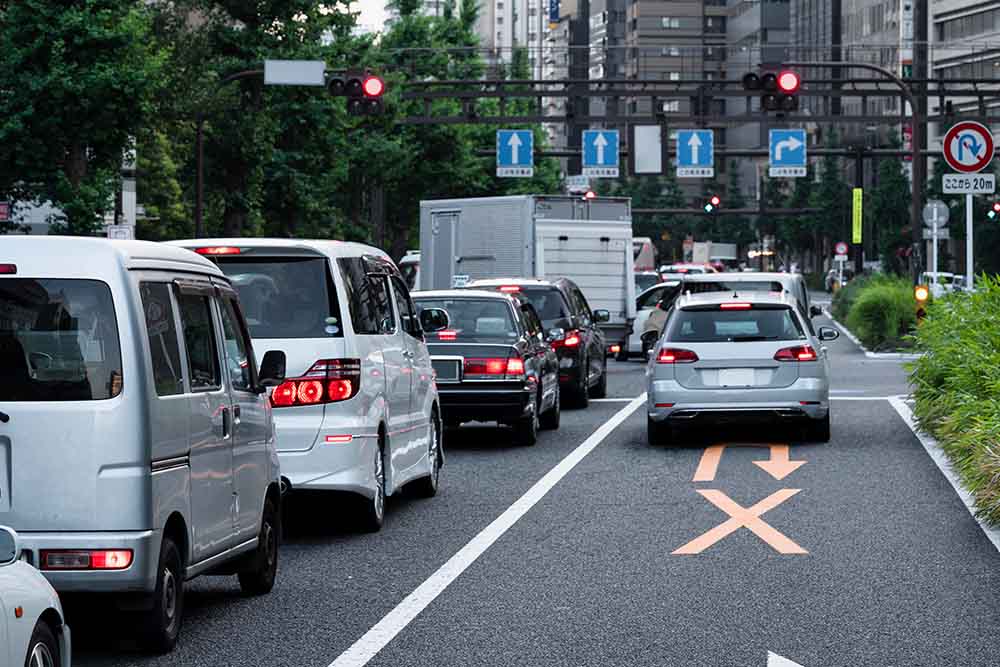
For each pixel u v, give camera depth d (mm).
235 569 16484
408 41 119438
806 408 31344
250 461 16188
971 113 95688
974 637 14219
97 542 13070
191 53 79062
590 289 56062
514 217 55406
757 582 17141
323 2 81688
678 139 94625
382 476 21516
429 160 121062
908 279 93125
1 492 13117
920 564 18172
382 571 18125
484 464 29109
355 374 20219
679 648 13867
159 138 87062
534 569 18062
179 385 14109
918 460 28781
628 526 21328
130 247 13758
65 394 13188
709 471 27500
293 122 85312
